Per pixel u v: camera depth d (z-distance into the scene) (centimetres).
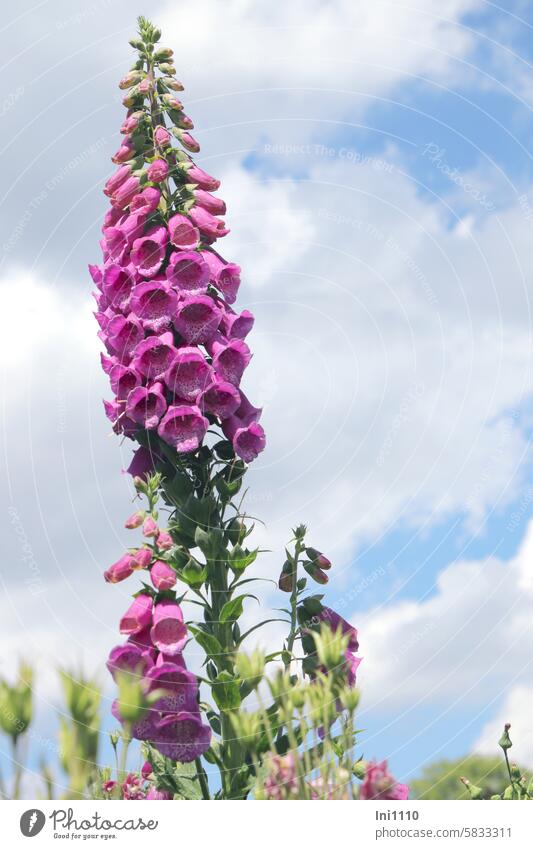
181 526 452
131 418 456
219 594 450
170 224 500
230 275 505
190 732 390
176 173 524
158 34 553
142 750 445
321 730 378
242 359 473
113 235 501
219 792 418
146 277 485
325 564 462
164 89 539
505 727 421
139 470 479
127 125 527
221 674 417
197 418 452
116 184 521
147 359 466
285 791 304
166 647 398
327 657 283
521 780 421
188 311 480
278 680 291
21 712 122
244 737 298
